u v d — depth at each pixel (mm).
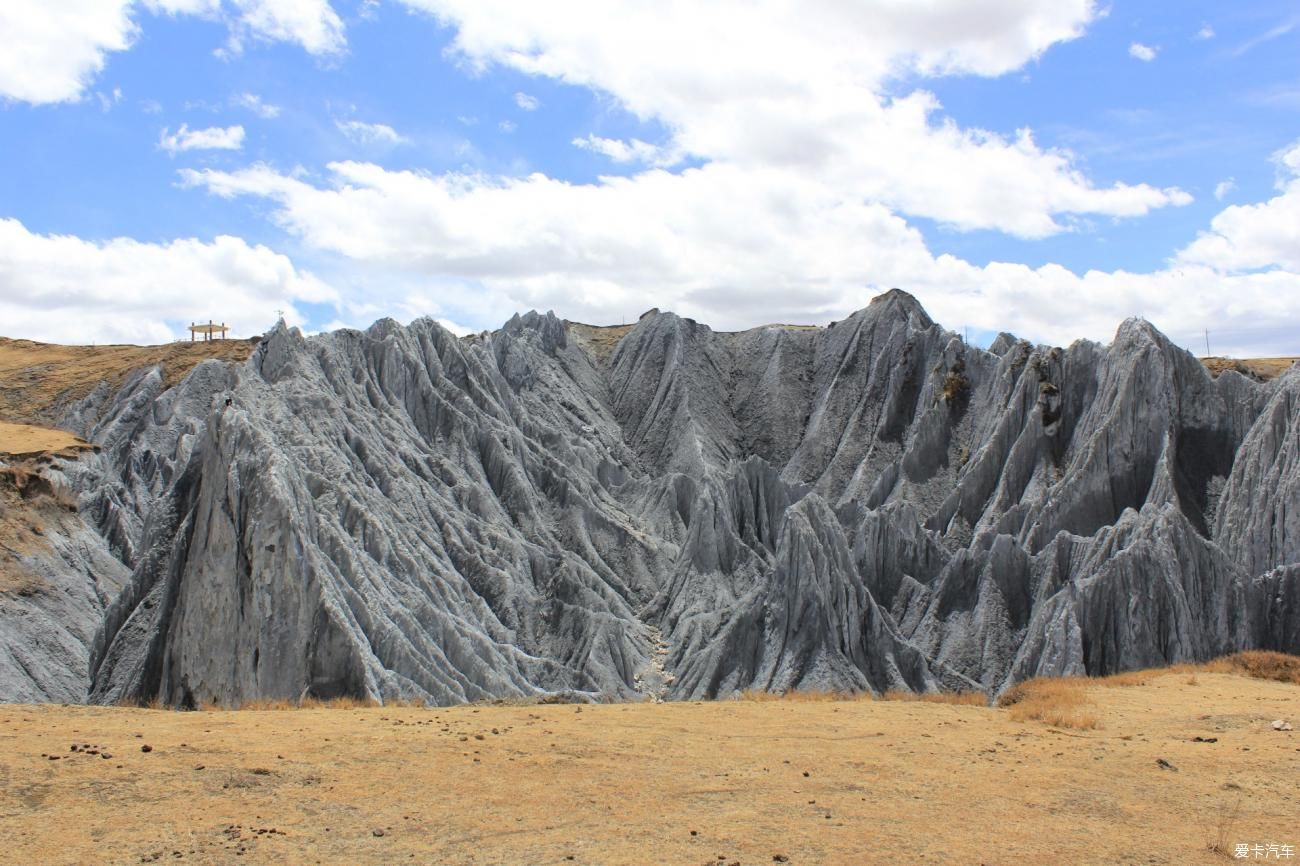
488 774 18484
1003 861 14547
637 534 86125
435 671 52406
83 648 60406
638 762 19781
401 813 16078
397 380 87438
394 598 56250
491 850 14500
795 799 17453
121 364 114188
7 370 117062
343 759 19094
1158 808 17391
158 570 55438
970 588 71250
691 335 130750
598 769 19109
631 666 66562
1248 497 73625
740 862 14195
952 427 100750
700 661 64875
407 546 64750
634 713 26062
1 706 24078
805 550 63500
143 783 16875
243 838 14672
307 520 54281
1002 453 89812
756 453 119875
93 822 15016
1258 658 37062
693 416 118000
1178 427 81688
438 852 14391
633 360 131125
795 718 25578
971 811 17031
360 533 61250
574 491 87438
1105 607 62938
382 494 69750
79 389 108875
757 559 77375
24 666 56094
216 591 49719
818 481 110375
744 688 62062
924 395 107625
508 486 85188
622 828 15602
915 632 70250
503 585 70625
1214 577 64438
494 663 58688
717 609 73188
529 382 112750
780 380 124625
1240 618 63250
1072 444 87312
